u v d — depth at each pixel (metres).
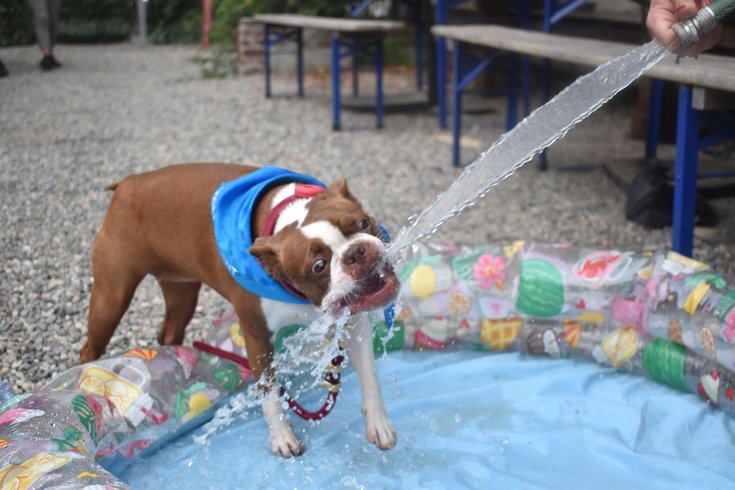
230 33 13.28
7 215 5.89
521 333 3.84
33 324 4.14
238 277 2.70
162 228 3.05
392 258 2.41
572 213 5.73
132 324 4.17
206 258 2.95
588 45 5.45
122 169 7.13
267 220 2.66
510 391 3.48
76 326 4.13
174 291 3.58
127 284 3.24
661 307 3.48
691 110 3.95
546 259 3.80
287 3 12.53
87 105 9.99
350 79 11.86
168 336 3.71
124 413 3.10
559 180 6.59
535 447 3.09
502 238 5.27
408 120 9.09
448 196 2.33
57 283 4.65
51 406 2.85
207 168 3.09
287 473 3.00
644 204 5.40
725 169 5.75
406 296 3.84
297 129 8.64
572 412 3.32
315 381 3.50
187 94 10.80
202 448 3.18
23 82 11.64
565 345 3.76
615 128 8.25
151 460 3.14
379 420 3.05
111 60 14.20
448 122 8.93
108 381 3.17
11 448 2.59
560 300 3.75
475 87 10.08
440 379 3.65
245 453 3.13
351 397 3.55
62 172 7.03
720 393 3.22
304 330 3.16
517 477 2.90
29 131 8.60
